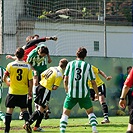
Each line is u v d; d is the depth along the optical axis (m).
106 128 30.41
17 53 24.58
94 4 45.22
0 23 39.84
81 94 23.41
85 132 27.53
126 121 36.34
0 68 28.69
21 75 24.39
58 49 43.66
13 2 41.03
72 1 45.44
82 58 23.95
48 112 33.81
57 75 27.97
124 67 43.22
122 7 49.75
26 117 25.02
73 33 44.28
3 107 38.81
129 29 48.41
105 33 43.78
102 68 42.72
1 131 28.14
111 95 42.84
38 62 31.09
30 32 41.72
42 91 27.77
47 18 43.22
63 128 23.34
